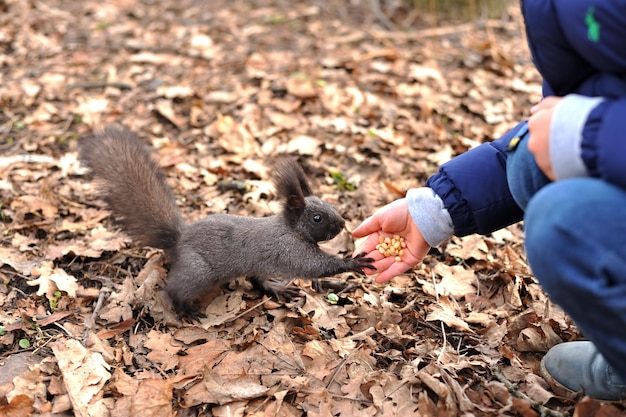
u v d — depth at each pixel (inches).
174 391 37.7
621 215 28.9
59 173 55.4
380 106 65.9
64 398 37.0
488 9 89.7
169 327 42.2
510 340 40.5
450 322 41.6
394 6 91.7
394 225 39.5
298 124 62.7
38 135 60.1
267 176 55.9
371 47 79.0
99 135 46.8
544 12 30.9
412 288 45.2
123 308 42.7
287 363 39.4
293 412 36.9
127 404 36.8
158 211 44.3
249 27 84.0
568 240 29.1
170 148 58.9
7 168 55.2
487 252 48.4
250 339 40.6
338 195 54.1
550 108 30.7
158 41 78.5
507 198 37.1
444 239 38.5
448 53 78.0
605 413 34.2
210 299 44.5
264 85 68.3
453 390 36.4
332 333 42.1
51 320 41.7
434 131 62.2
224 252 43.1
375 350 40.4
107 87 67.7
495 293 45.0
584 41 29.8
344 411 36.8
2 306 42.5
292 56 75.9
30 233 48.9
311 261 43.0
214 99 66.0
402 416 36.2
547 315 42.0
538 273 30.4
